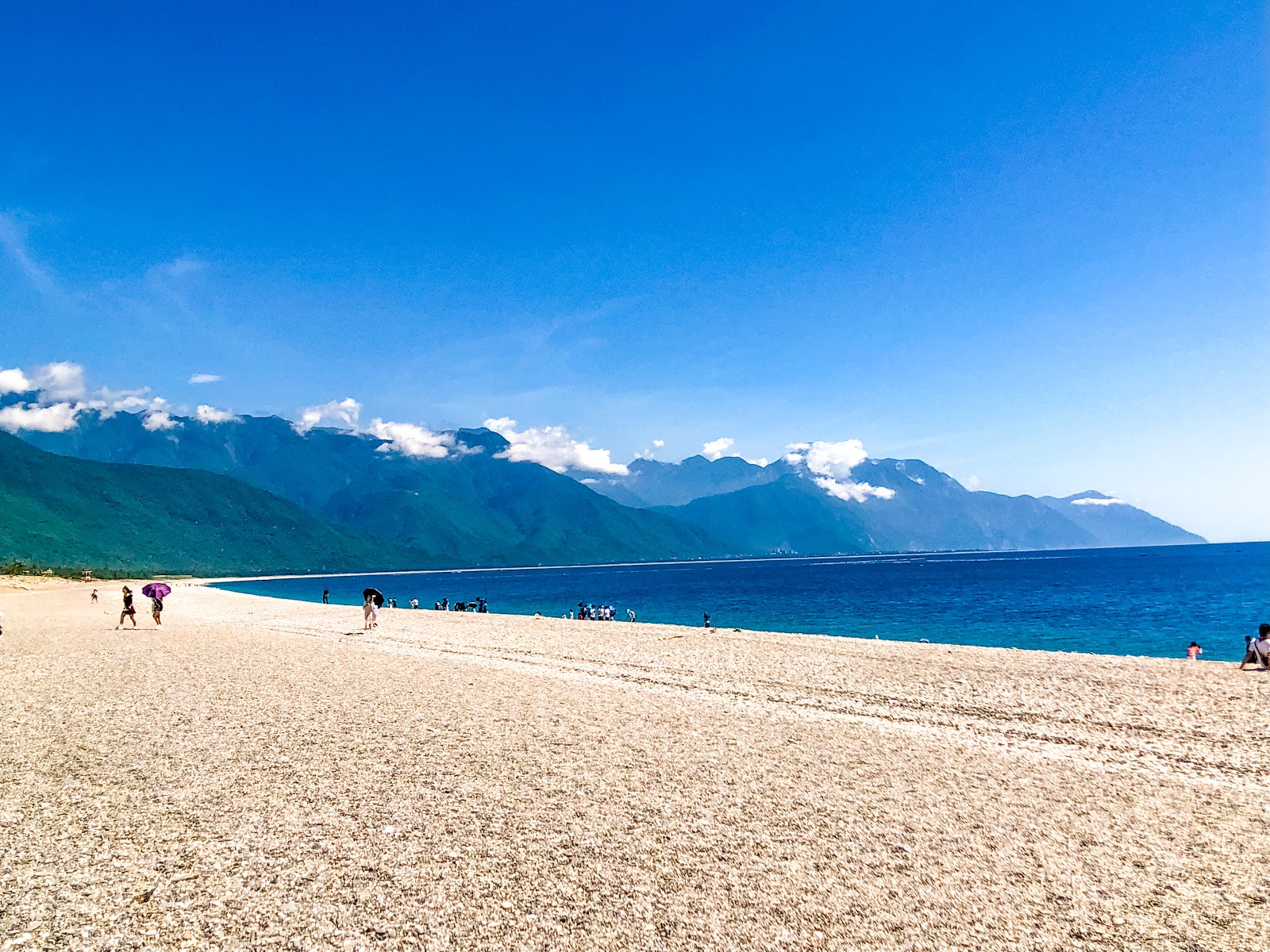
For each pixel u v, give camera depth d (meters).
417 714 17.89
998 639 48.91
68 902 8.20
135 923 7.77
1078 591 98.62
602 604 100.88
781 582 162.12
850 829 10.68
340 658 28.81
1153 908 8.39
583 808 11.41
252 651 30.42
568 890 8.67
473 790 12.15
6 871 8.97
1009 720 18.25
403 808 11.26
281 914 8.00
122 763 13.39
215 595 113.56
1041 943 7.61
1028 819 11.18
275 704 18.92
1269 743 15.88
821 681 23.97
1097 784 12.98
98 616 53.34
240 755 13.98
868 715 18.77
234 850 9.63
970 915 8.20
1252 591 92.44
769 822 10.91
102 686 21.25
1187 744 15.84
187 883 8.70
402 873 9.05
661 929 7.82
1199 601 78.25
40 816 10.79
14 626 43.00
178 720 16.84
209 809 11.12
